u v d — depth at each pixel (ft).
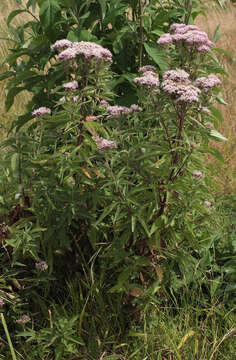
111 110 8.78
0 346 8.79
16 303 9.01
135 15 11.98
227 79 23.25
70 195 8.82
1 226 8.91
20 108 19.06
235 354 8.86
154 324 9.31
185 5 11.91
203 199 8.70
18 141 8.83
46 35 11.16
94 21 11.66
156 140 8.55
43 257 9.84
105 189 9.04
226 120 19.66
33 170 9.07
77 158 8.58
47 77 11.89
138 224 8.61
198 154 8.58
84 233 9.66
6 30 25.73
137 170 8.38
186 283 10.05
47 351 8.61
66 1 11.26
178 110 8.38
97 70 8.66
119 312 9.20
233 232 11.44
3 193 9.51
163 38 9.78
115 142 8.77
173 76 8.26
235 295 10.14
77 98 9.00
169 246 9.38
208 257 10.36
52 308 9.41
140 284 9.59
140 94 8.86
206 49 9.49
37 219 9.05
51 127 9.12
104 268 9.26
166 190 8.44
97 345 8.87
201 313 9.81
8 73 12.89
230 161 16.80
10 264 9.34
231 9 34.68
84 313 9.10
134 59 11.99
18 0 12.75
